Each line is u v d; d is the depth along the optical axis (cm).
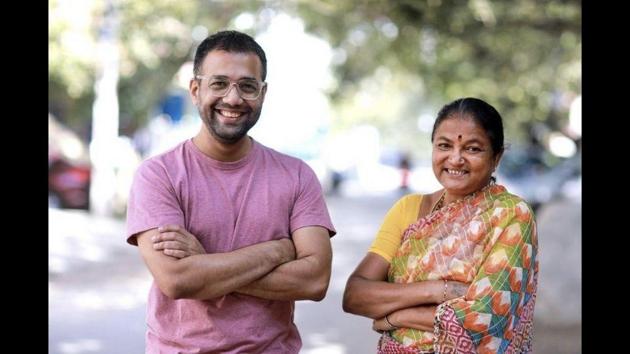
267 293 392
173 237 383
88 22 2069
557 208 1084
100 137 2091
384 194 3744
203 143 404
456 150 390
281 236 405
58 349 909
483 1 1526
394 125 7231
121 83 2691
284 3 1983
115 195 2203
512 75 2039
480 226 383
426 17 1584
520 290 377
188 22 2294
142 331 1004
